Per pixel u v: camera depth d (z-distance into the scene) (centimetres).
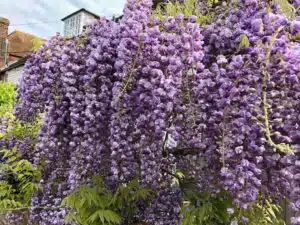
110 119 226
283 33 180
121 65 211
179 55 206
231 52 201
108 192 249
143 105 211
